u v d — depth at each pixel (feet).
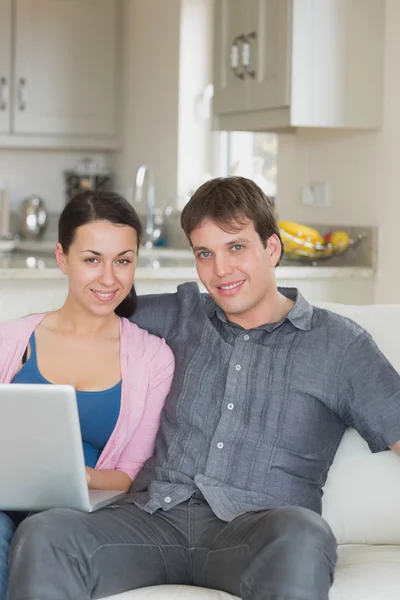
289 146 15.19
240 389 7.30
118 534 6.66
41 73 18.98
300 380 7.27
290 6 12.55
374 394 7.22
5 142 18.94
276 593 5.81
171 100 17.65
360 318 8.19
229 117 14.21
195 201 7.43
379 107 13.01
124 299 8.05
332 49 12.73
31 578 6.09
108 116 19.71
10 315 8.59
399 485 7.69
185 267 12.63
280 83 12.78
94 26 19.38
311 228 14.33
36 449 6.52
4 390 6.31
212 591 6.47
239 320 7.62
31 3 18.78
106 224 7.49
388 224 12.96
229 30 13.97
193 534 6.95
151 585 6.77
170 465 7.36
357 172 13.53
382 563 6.86
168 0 17.62
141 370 7.70
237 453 7.22
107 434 7.71
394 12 12.73
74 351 7.76
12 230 20.15
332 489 7.67
